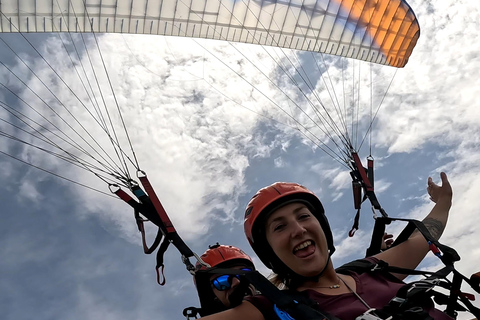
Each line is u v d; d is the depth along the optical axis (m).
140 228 1.32
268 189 1.09
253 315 0.96
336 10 2.57
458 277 1.08
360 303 0.99
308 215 1.07
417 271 1.09
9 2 2.23
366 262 1.12
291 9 2.58
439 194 1.32
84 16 2.33
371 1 2.50
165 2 2.43
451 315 1.09
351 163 1.65
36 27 2.30
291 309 0.92
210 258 1.83
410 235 1.23
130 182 1.38
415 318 0.93
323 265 1.03
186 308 1.36
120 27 2.43
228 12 2.56
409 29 2.59
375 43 2.63
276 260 1.07
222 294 1.49
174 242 1.22
